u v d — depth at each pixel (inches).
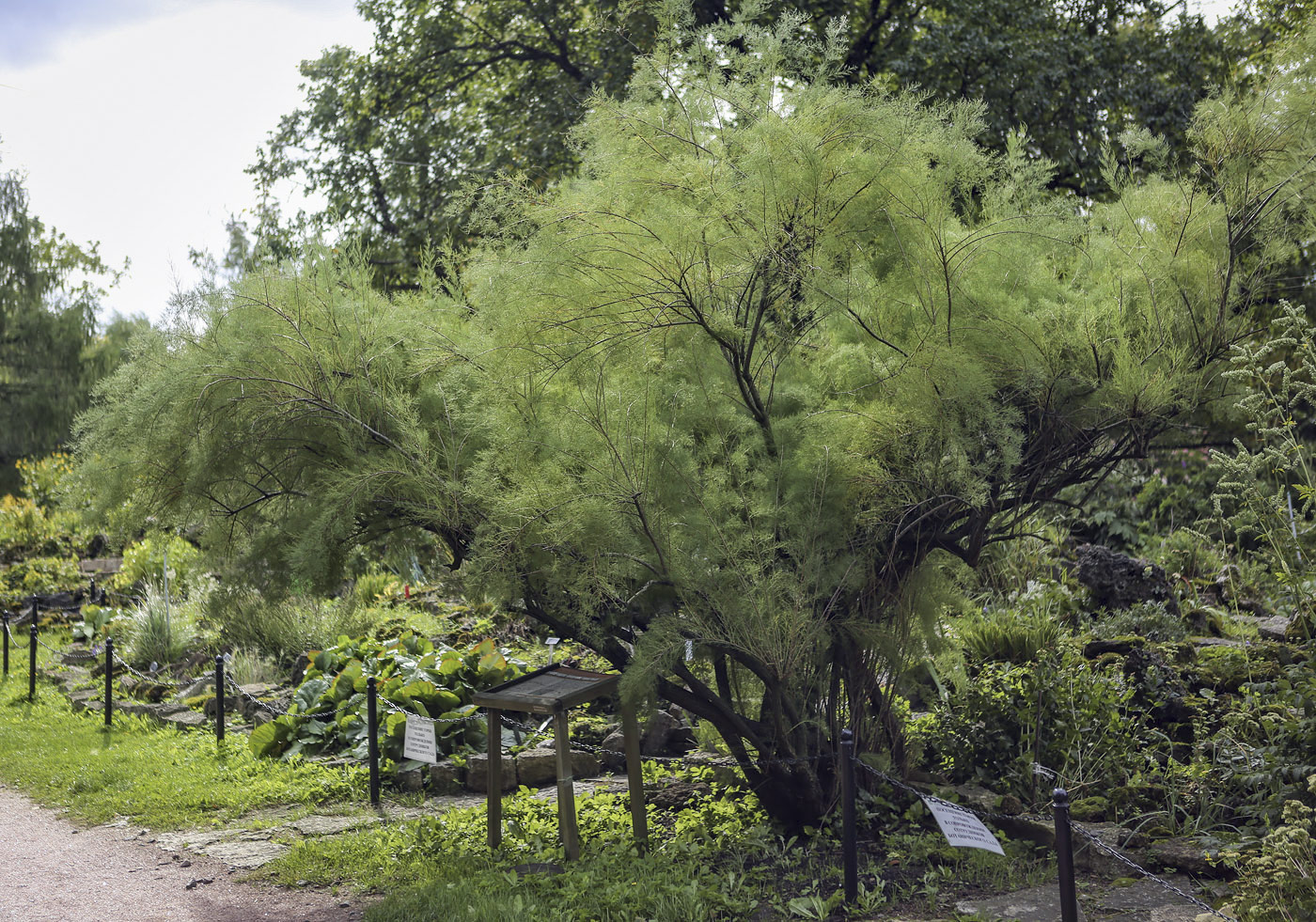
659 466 193.0
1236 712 233.0
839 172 189.9
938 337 195.0
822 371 214.7
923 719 280.1
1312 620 225.0
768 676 211.0
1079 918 173.2
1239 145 206.5
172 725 377.7
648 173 195.5
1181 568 445.1
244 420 209.6
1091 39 619.2
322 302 216.1
